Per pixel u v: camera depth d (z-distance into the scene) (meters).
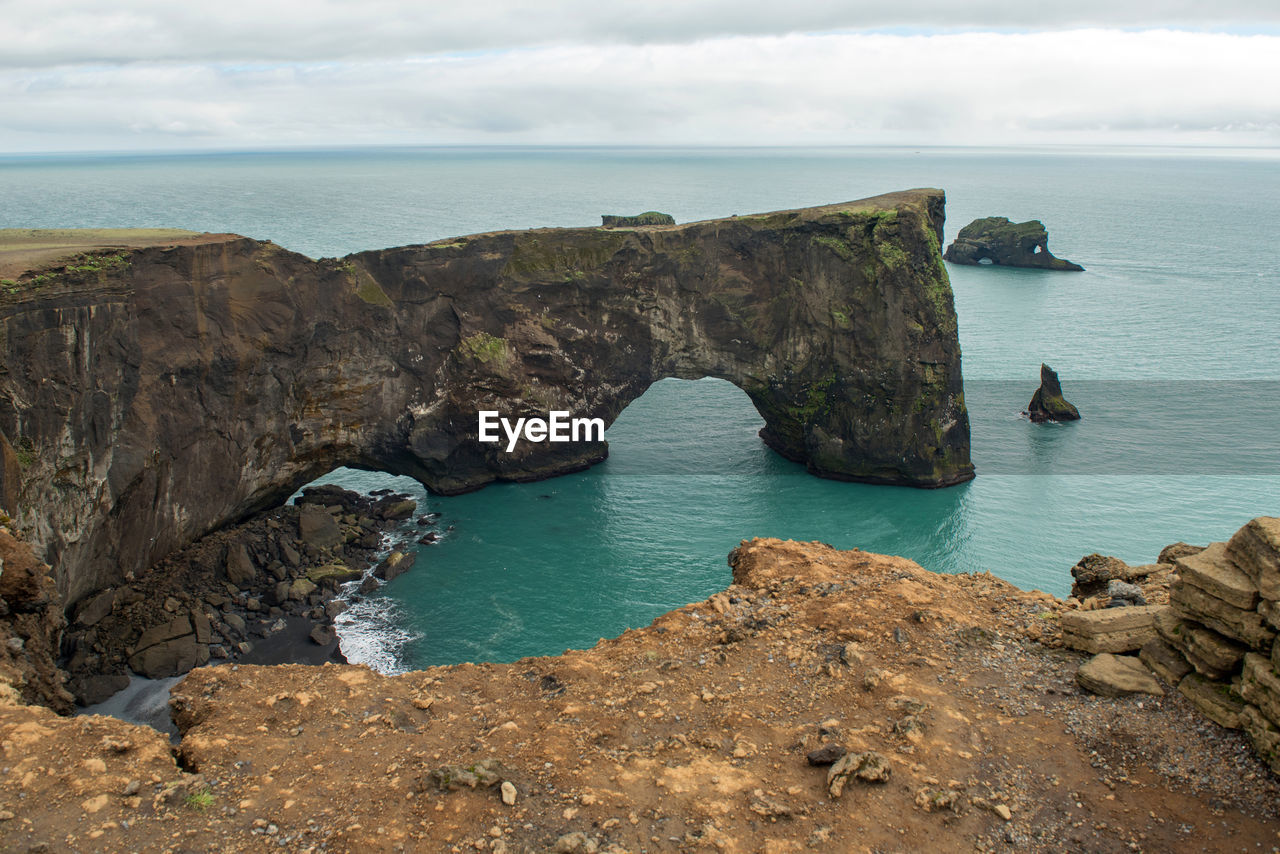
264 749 13.84
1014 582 45.97
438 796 12.75
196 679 15.84
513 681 16.38
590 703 15.34
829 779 12.87
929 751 13.66
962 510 56.00
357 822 12.21
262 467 48.56
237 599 42.47
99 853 11.36
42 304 34.41
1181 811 12.38
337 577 45.75
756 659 16.52
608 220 109.25
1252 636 13.45
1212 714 13.81
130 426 39.62
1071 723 14.25
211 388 44.00
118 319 38.38
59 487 35.81
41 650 23.02
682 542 51.66
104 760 13.09
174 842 11.67
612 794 12.84
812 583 19.50
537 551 50.22
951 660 16.14
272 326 46.41
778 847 11.84
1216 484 58.16
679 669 16.34
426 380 55.66
